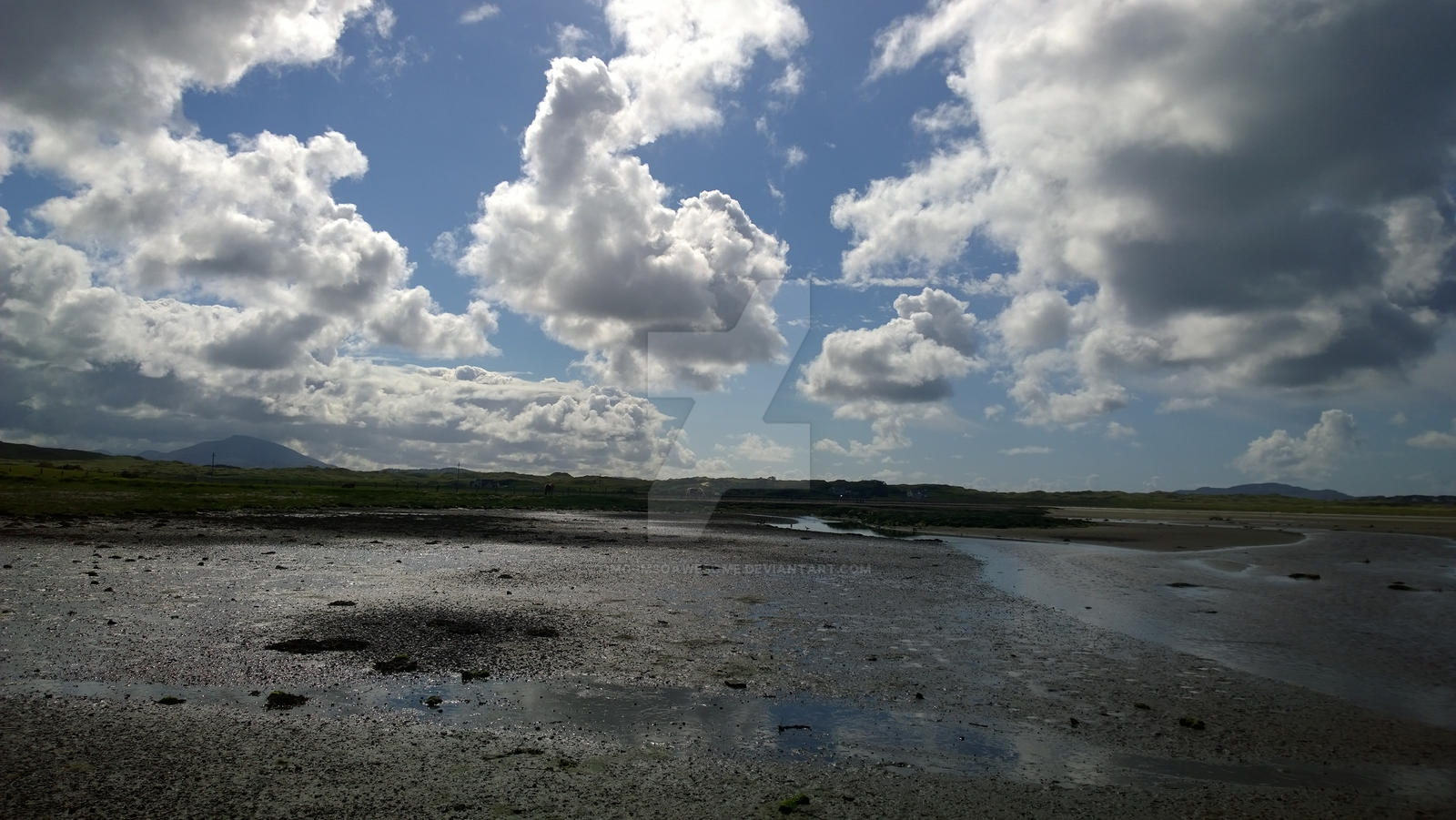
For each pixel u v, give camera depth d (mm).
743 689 13508
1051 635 18484
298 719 11195
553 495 103750
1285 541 50375
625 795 8945
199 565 25859
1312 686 14188
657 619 19188
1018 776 9875
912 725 11820
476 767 9625
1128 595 25250
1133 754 10758
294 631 16438
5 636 15039
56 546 29109
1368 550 44125
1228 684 14281
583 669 14352
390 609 19203
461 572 26406
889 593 24609
